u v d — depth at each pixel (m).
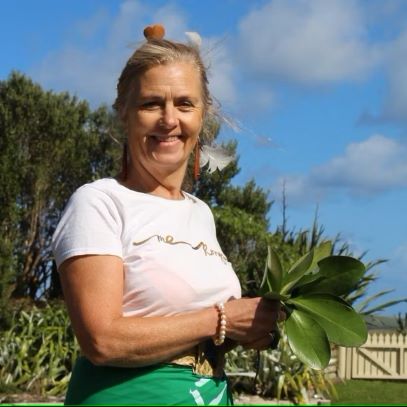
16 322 13.84
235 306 2.72
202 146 3.32
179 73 2.92
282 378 11.33
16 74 23.52
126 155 3.07
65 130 23.41
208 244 2.93
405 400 12.55
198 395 2.73
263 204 24.91
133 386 2.65
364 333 2.74
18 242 22.88
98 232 2.69
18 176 22.77
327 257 2.82
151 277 2.70
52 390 11.37
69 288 2.65
